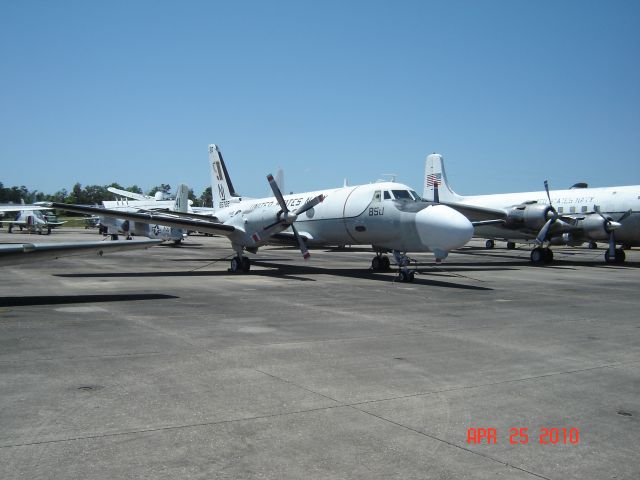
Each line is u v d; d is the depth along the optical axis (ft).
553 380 20.67
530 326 32.04
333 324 31.53
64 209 56.34
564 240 84.28
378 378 20.43
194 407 16.81
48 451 13.39
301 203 71.97
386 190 58.65
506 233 96.78
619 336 29.43
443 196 122.11
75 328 28.48
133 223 136.77
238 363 22.18
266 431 15.05
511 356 24.41
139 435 14.53
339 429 15.31
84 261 79.66
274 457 13.42
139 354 23.26
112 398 17.43
